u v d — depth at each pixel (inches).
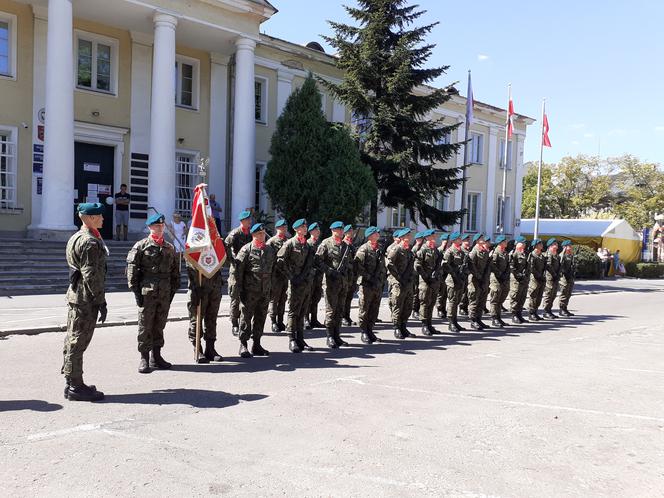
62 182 602.9
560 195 2143.2
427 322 430.3
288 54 924.6
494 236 1337.4
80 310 227.3
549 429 213.5
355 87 772.6
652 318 594.9
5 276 523.2
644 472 175.0
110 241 684.1
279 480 160.6
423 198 829.2
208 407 225.8
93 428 198.1
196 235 304.7
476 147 1295.5
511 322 522.6
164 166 677.9
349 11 798.5
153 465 168.4
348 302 466.3
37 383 251.9
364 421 214.2
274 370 293.6
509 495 155.4
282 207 752.3
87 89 722.2
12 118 660.7
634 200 2100.1
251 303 322.7
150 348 283.3
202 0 708.7
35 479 156.9
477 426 213.5
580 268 1259.8
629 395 268.1
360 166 726.5
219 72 852.0
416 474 167.2
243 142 759.1
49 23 598.2
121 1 649.6
